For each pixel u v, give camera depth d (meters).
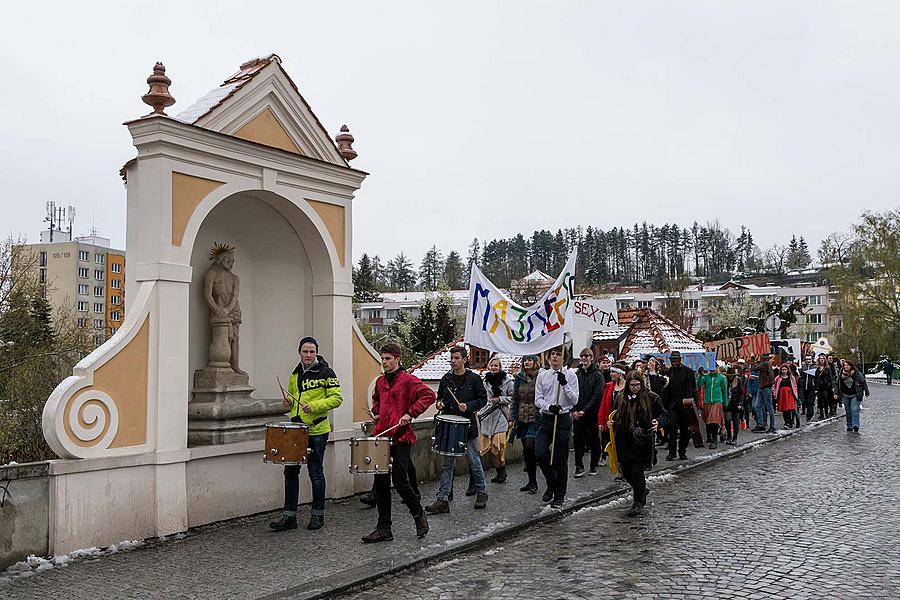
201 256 10.02
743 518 9.27
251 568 7.08
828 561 7.19
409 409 8.21
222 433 9.14
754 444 17.41
